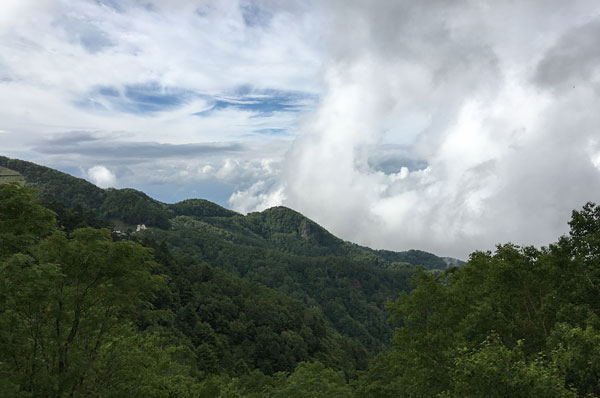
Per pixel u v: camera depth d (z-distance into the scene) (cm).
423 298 2480
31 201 1298
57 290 1327
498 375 1227
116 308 1566
